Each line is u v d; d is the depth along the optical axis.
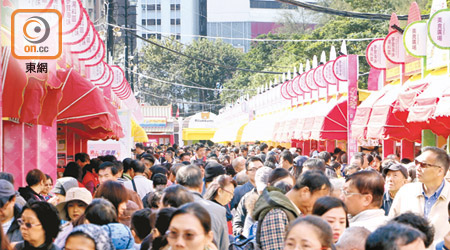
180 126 79.38
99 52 21.14
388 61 21.83
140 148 28.50
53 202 10.63
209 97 113.31
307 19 120.69
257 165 12.67
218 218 8.48
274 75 80.56
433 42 15.97
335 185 9.18
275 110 46.25
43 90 13.10
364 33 55.56
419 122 17.34
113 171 12.95
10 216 8.60
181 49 114.25
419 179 8.81
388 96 20.25
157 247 6.68
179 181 9.63
